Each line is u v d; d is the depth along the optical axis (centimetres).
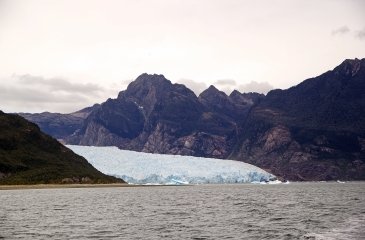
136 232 6256
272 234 5981
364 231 5969
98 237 5825
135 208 10419
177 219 7912
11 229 6600
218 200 13762
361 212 8894
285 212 9175
